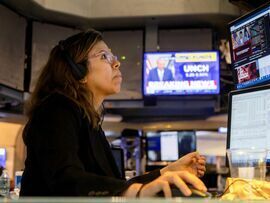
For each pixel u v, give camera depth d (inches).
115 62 63.9
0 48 174.6
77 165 44.4
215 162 236.5
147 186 38.0
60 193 42.0
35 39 197.3
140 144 210.7
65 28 206.2
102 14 198.7
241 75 89.5
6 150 172.1
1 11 177.3
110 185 40.3
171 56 197.2
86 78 60.0
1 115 188.2
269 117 69.1
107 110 224.7
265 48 82.1
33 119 50.6
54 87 56.8
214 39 211.9
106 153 59.9
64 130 47.7
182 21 205.5
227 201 28.1
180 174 38.4
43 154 45.5
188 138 209.3
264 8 82.7
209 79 193.8
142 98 206.5
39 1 184.1
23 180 50.3
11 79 181.2
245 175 55.6
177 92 194.9
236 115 75.9
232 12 191.9
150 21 205.5
